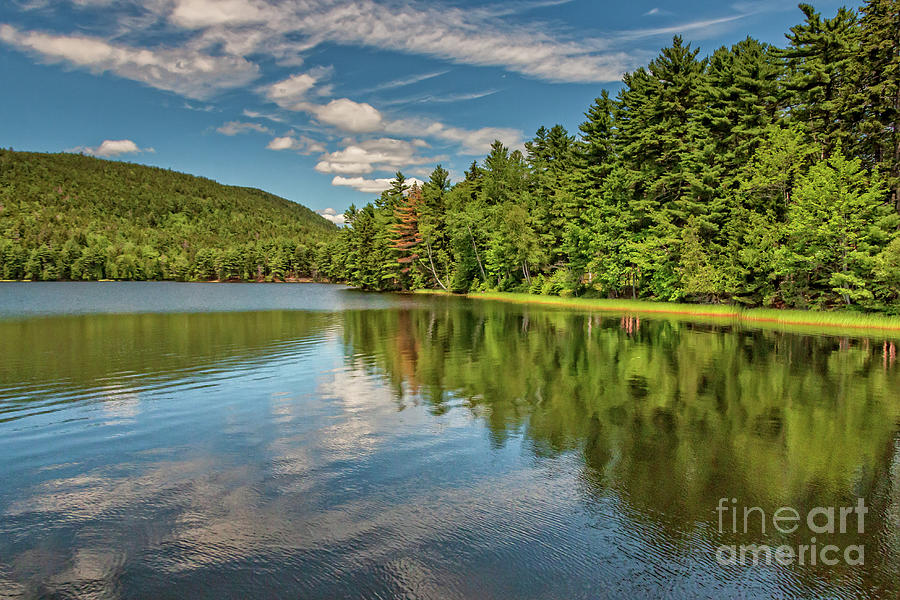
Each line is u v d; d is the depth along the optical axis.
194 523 6.64
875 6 35.28
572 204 56.66
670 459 8.95
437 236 88.19
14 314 39.25
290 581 5.47
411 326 31.11
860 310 33.38
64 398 12.94
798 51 37.44
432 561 5.84
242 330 28.53
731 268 38.94
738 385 14.67
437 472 8.30
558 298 58.19
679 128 45.47
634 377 15.70
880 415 11.65
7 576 5.54
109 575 5.56
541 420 11.13
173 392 13.59
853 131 37.69
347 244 115.25
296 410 11.85
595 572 5.68
